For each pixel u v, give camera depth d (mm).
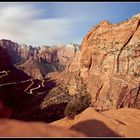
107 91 80062
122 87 72438
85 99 39594
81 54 123000
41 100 111938
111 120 17156
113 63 84250
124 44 84062
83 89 100625
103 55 93000
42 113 87750
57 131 6953
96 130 14383
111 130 14523
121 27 90000
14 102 99312
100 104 79688
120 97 71562
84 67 113062
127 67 77438
